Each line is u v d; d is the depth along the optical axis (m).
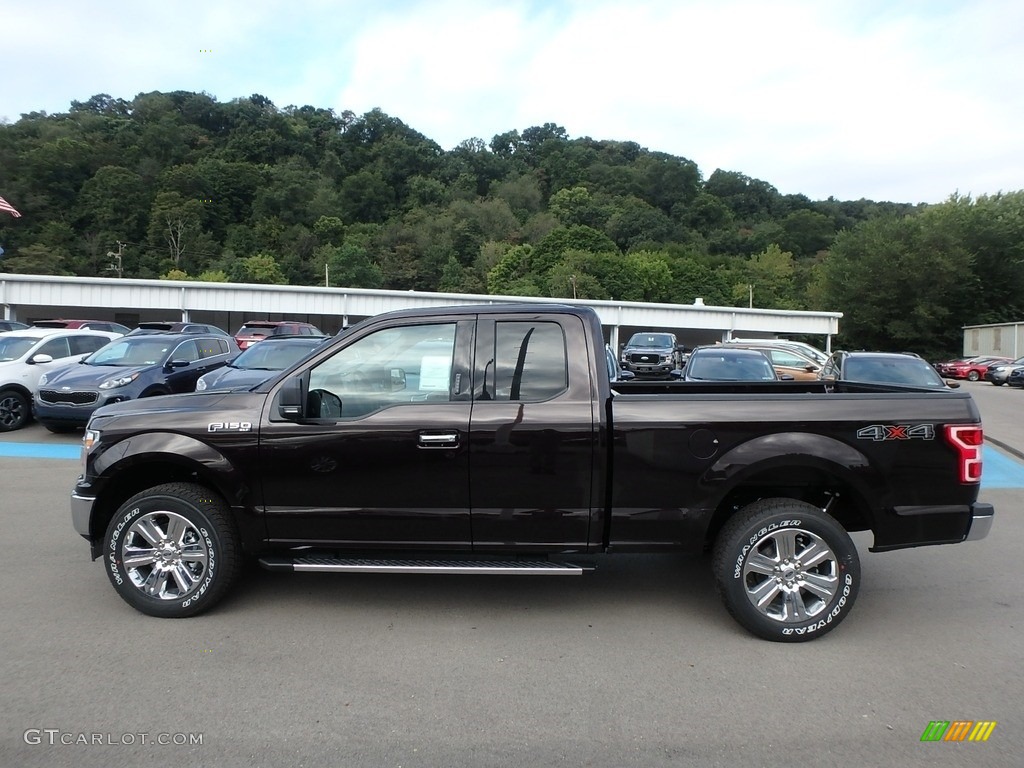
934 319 55.28
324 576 5.29
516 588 5.10
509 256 85.31
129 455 4.37
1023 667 3.93
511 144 156.38
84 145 98.88
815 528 4.16
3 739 3.11
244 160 114.62
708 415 4.20
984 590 5.20
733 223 118.00
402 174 128.00
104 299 36.25
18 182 89.06
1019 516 7.61
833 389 5.82
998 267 55.97
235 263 86.50
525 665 3.88
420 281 94.69
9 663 3.81
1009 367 34.19
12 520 6.67
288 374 4.46
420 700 3.48
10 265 73.00
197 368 12.96
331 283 87.19
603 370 4.33
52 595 4.80
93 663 3.82
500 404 4.29
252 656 3.94
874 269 57.75
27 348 12.97
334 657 3.94
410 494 4.27
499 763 2.96
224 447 4.34
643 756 3.03
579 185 124.19
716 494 4.20
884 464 4.19
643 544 4.26
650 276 77.88
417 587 5.09
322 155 130.25
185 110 129.38
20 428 12.38
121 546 4.40
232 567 4.44
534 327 4.39
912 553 6.14
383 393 4.46
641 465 4.21
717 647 4.14
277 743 3.09
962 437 4.21
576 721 3.30
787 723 3.31
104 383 11.20
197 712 3.34
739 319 44.47
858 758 3.03
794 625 4.16
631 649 4.10
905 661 3.98
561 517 4.24
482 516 4.26
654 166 129.88
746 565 4.17
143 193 92.94
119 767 2.91
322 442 4.29
